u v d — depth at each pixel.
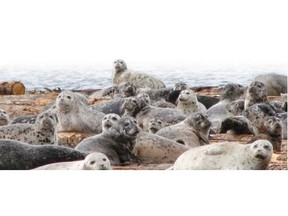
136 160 43.34
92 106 58.88
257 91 57.22
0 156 40.97
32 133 47.47
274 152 46.34
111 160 42.47
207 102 65.25
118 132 43.69
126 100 55.59
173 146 43.81
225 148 39.25
